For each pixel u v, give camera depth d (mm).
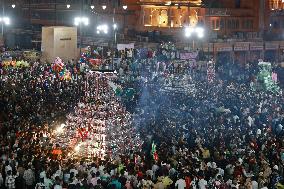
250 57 80688
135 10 86938
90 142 24875
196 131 30797
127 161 23547
